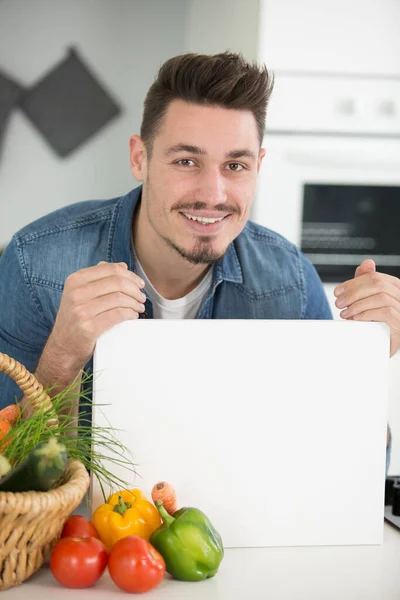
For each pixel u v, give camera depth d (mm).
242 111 1396
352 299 1310
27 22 3357
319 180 2861
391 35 2818
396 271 2941
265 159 2830
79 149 3430
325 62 2807
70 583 1017
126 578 1000
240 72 1385
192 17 3350
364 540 1226
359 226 2910
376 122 2850
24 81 3379
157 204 1468
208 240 1460
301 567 1123
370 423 1224
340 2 2785
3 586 1012
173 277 1630
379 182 2885
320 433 1209
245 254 1774
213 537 1063
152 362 1172
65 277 1686
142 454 1175
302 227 2883
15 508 942
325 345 1207
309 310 1824
